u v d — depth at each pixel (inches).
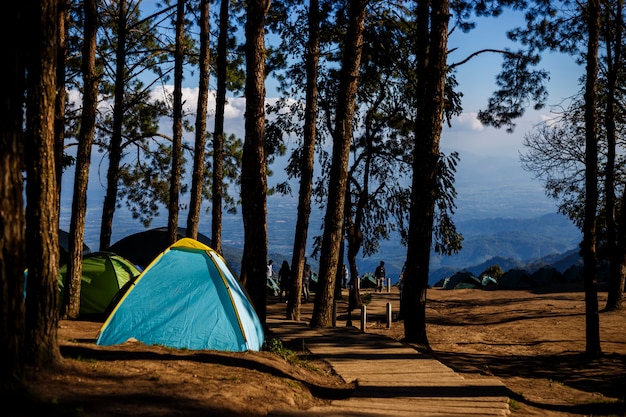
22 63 248.2
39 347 304.5
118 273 737.6
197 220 938.1
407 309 643.5
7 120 244.1
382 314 1080.2
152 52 1176.8
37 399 250.7
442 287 1984.5
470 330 922.7
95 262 741.9
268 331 613.0
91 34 656.4
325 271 736.3
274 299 1337.4
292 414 297.7
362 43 769.6
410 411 327.3
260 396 324.2
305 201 835.4
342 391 395.9
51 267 308.8
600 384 569.3
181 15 986.7
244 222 631.8
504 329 924.6
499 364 653.3
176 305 477.7
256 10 628.4
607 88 1008.2
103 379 307.1
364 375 435.5
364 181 1108.5
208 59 944.3
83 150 665.6
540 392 497.0
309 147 826.8
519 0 695.7
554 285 1694.1
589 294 695.1
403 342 640.4
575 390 516.1
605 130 1057.5
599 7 682.8
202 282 491.5
